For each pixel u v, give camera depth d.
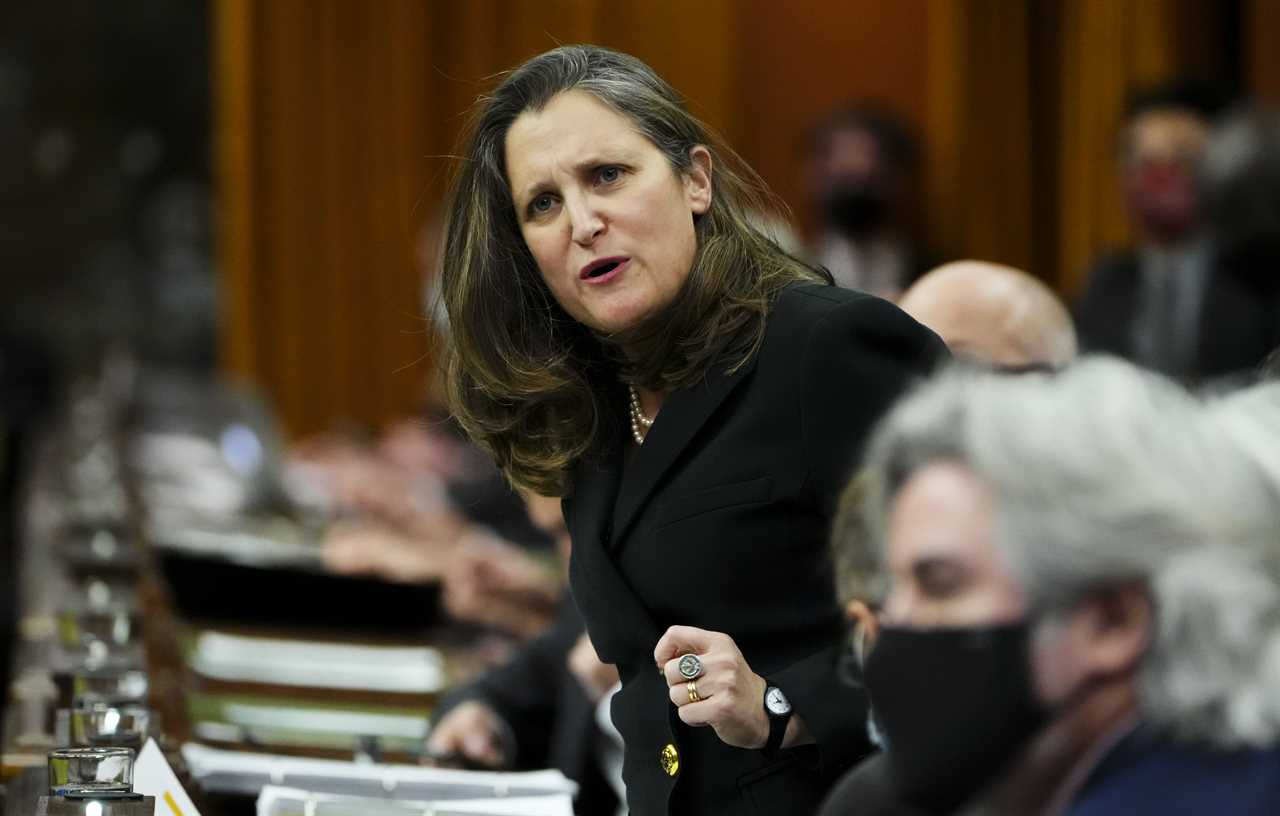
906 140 25.56
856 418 6.86
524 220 7.23
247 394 28.91
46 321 35.34
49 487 20.44
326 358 32.50
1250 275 17.30
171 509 19.70
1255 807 4.16
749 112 30.44
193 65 35.56
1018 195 28.19
